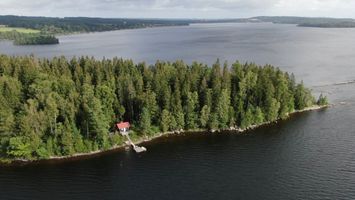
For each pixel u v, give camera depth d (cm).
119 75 14200
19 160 10550
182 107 12838
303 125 13388
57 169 10112
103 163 10462
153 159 10706
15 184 9350
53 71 14262
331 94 17712
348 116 14325
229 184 9238
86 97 11394
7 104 11206
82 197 8781
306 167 10038
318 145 11506
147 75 14262
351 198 8506
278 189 8962
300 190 8894
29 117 10525
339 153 10869
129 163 10462
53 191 9038
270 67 15625
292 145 11550
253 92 13700
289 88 15212
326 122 13675
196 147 11519
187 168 10131
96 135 11200
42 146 10688
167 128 12519
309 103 15450
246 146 11550
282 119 14062
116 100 12494
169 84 13762
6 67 14025
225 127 13000
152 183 9369
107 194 8894
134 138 11944
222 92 12781
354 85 19438
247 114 13025
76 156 10850
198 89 13488
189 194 8831
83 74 14412
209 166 10225
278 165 10194
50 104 10800
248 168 10056
